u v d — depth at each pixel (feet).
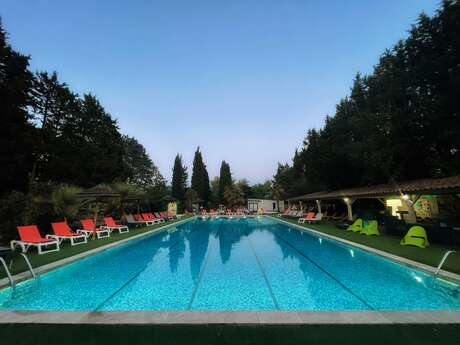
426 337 9.86
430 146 47.57
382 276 21.44
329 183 87.76
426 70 43.04
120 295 17.62
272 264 25.95
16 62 56.13
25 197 39.70
